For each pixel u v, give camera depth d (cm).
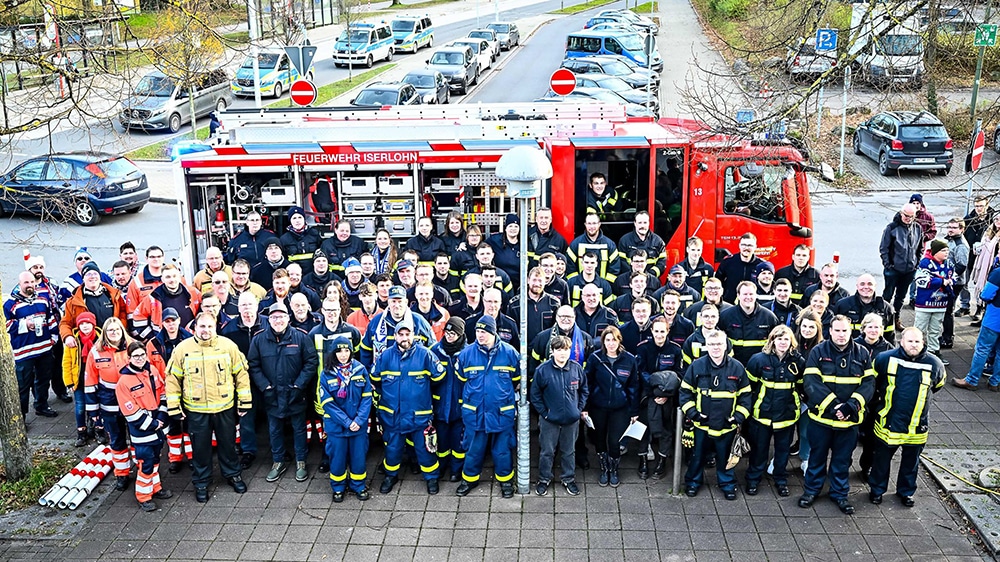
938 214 1895
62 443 960
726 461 830
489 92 3234
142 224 1888
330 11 4909
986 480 842
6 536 786
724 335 805
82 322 915
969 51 1541
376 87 2589
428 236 1116
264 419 1008
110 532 793
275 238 1107
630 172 1159
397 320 866
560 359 805
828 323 948
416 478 887
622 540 772
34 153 2275
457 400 852
